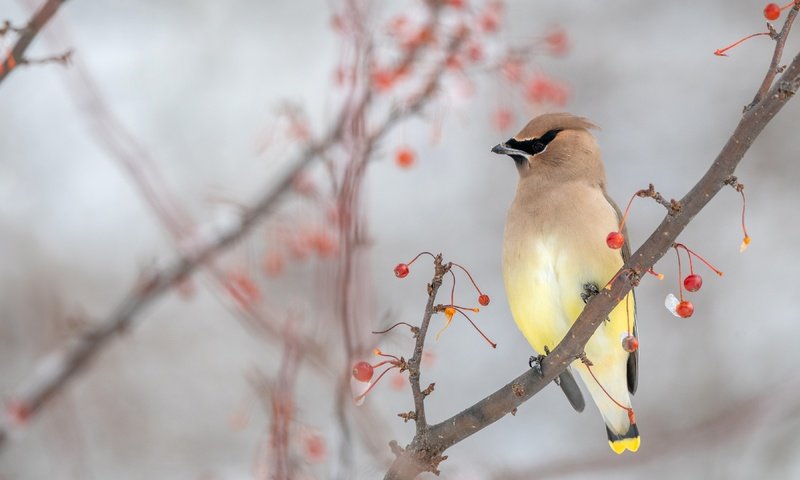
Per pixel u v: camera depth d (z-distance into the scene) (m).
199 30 16.20
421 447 6.15
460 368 14.59
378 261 15.13
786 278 15.49
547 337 8.53
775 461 12.97
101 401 13.38
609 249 8.29
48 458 11.86
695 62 16.75
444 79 8.70
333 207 8.41
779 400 13.27
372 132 8.76
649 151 16.34
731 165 5.80
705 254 15.76
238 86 15.88
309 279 11.62
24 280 14.02
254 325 8.38
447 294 15.16
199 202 14.38
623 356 8.53
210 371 13.74
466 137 15.66
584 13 16.70
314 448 7.55
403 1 10.98
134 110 15.48
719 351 14.96
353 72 8.35
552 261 8.35
